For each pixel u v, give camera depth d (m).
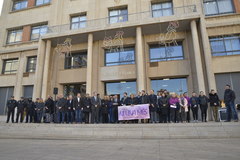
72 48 18.52
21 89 18.73
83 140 8.02
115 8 18.53
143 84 14.59
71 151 5.39
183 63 15.47
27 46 19.86
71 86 18.39
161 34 16.34
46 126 10.04
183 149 5.41
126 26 15.56
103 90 16.98
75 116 11.22
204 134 8.05
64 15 19.72
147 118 9.98
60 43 18.45
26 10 21.47
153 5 17.70
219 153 4.75
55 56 18.83
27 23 20.91
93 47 17.91
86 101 11.08
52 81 18.14
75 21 19.61
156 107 10.24
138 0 17.75
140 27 15.55
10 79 19.44
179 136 8.10
